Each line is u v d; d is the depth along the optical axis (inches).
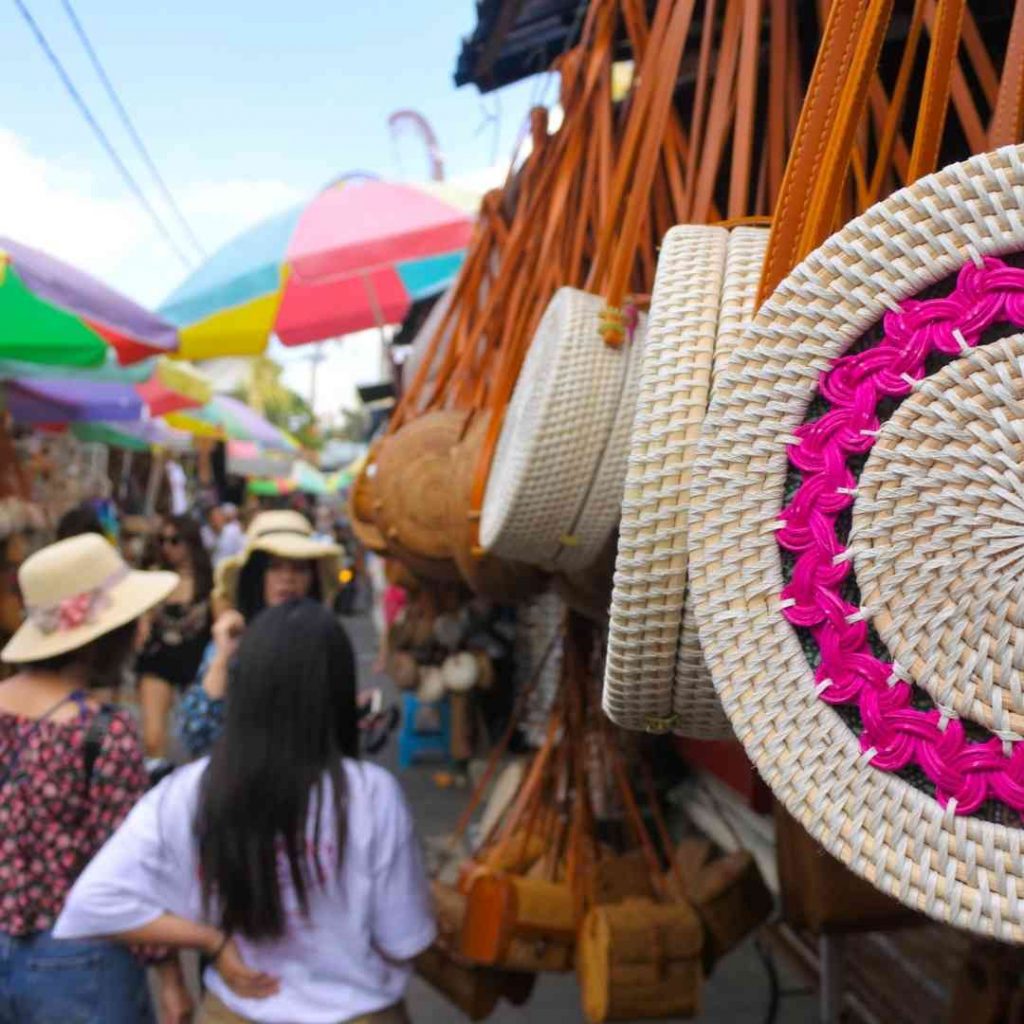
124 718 87.0
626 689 33.9
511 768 114.3
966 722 25.0
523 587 79.5
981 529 24.6
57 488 380.5
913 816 25.0
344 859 69.3
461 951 88.8
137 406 343.9
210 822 68.4
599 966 83.4
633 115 57.7
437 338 99.2
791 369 26.8
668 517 30.8
